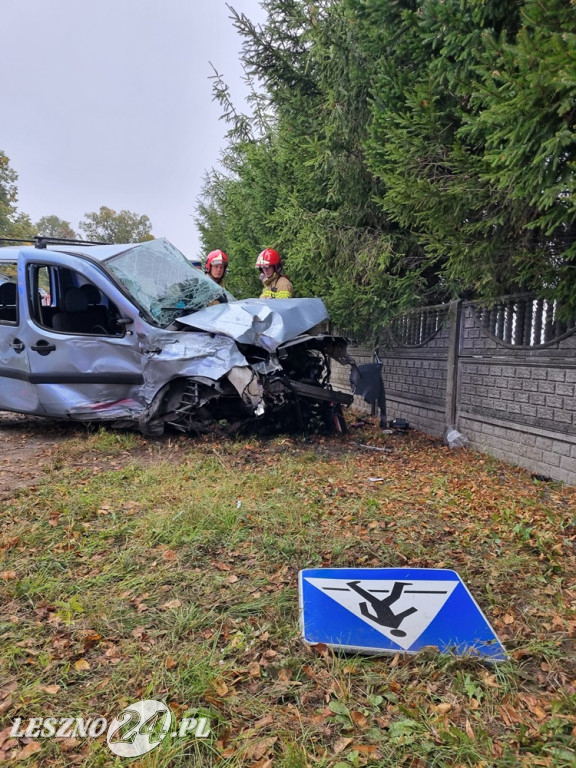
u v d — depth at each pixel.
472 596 2.72
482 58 3.79
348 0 5.73
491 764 1.68
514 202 4.65
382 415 8.11
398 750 1.74
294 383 6.17
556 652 2.28
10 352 6.71
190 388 5.99
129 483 4.59
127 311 6.10
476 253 5.18
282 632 2.40
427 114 5.01
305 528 3.64
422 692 2.01
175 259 7.12
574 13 3.19
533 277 5.39
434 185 4.92
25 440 6.46
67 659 2.19
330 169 7.73
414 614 2.54
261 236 11.34
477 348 6.48
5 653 2.22
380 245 7.30
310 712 1.92
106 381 6.23
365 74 6.89
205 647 2.28
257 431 6.62
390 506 4.13
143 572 2.98
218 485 4.52
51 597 2.69
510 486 4.88
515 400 5.78
